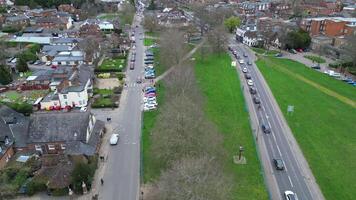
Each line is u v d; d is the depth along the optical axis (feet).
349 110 327.67
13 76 409.08
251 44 572.92
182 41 469.16
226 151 247.91
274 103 338.75
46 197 203.10
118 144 260.83
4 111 271.08
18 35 568.41
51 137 242.58
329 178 224.12
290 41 541.75
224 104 332.60
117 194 207.21
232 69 443.73
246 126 290.15
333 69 450.71
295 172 229.86
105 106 323.37
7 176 212.84
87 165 211.61
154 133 238.07
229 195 192.95
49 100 321.52
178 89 316.60
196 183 163.84
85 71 367.25
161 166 224.74
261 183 217.15
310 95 361.51
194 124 221.46
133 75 411.34
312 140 270.67
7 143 238.48
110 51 498.28
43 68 431.02
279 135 277.03
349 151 256.32
